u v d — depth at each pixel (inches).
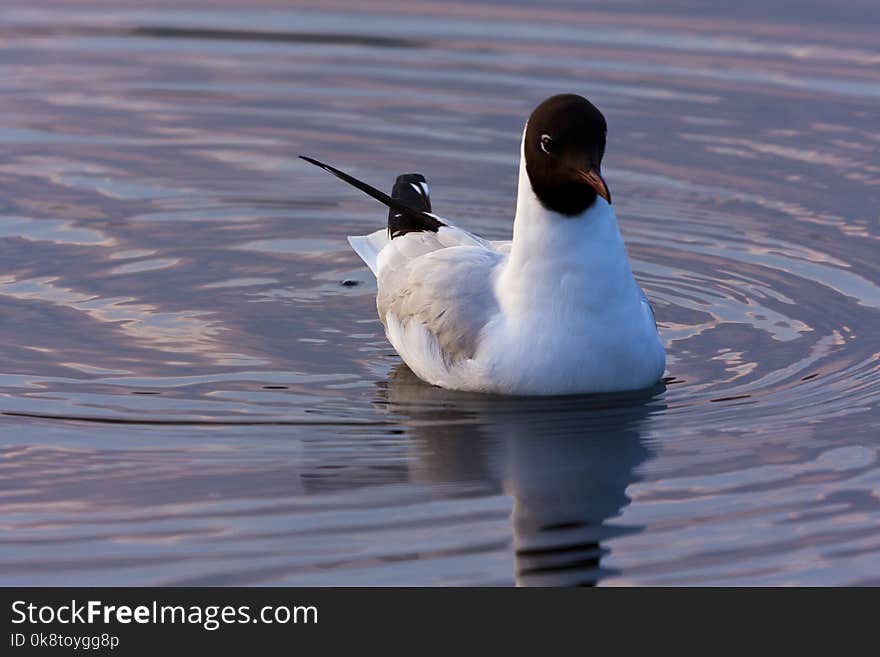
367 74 834.8
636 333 454.3
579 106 427.5
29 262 591.2
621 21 928.3
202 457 422.6
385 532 379.9
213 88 817.5
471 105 783.1
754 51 860.0
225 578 356.5
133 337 520.4
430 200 623.5
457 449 428.8
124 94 807.1
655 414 455.8
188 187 684.1
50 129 751.7
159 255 606.9
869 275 585.0
